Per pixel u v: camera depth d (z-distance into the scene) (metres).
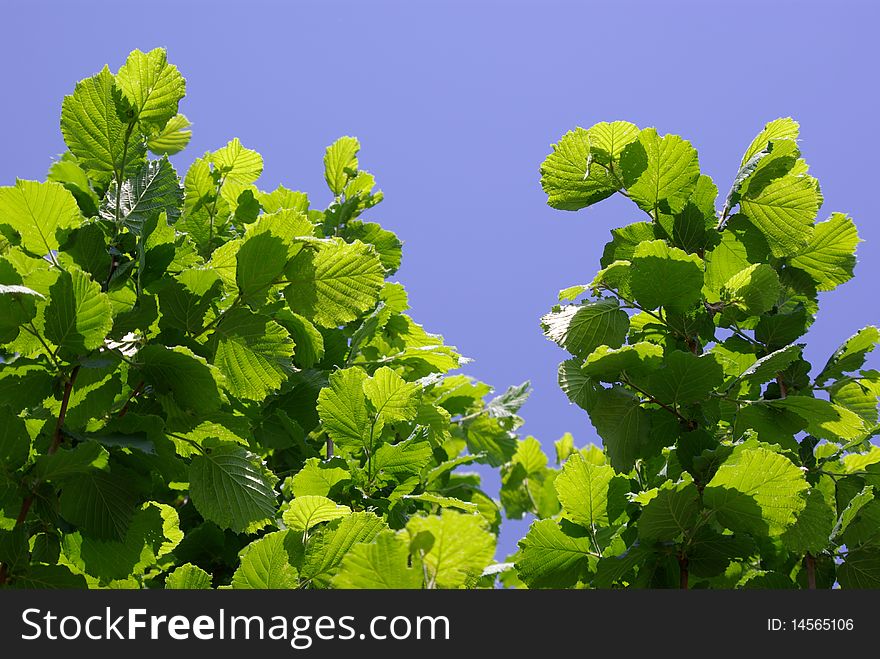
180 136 3.72
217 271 3.27
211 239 4.75
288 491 4.28
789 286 3.81
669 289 3.19
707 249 3.55
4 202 2.91
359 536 2.92
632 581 3.23
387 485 3.71
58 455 2.58
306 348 3.62
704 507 2.91
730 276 3.56
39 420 2.90
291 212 3.09
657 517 2.92
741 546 2.97
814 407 3.19
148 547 3.04
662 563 3.12
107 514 2.75
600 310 3.25
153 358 2.80
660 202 3.54
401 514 3.74
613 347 3.19
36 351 2.77
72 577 2.70
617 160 3.57
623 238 3.59
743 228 3.55
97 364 2.70
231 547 4.02
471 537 2.05
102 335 2.71
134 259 3.15
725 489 2.85
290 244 3.10
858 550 3.35
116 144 3.32
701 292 3.30
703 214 3.49
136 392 3.02
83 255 3.03
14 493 2.68
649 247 3.14
